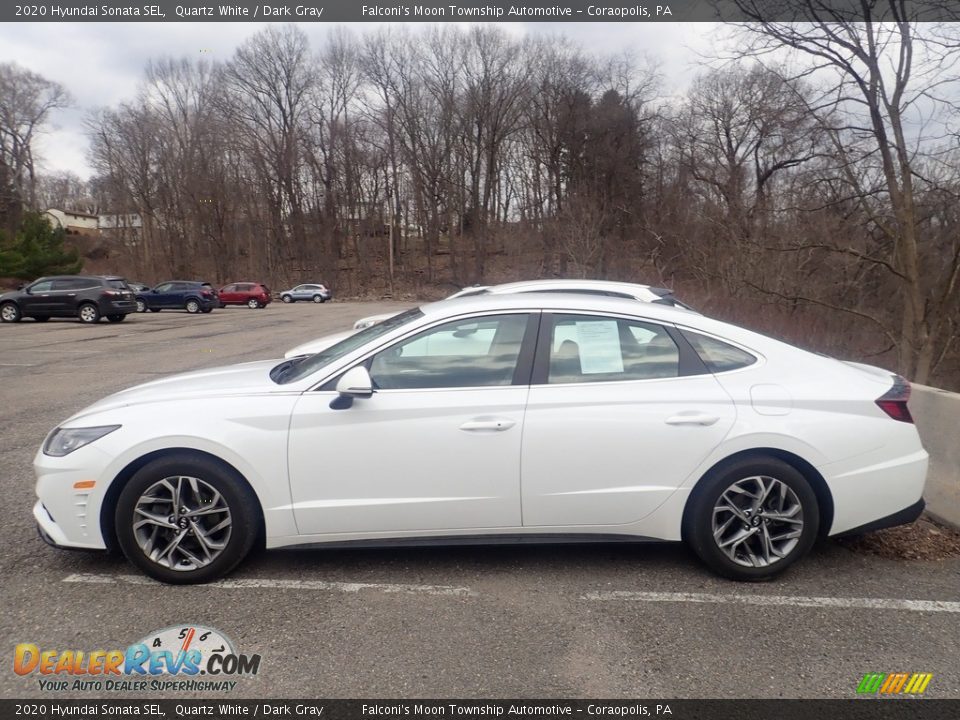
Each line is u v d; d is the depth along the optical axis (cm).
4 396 866
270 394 333
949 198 924
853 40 878
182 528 325
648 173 3769
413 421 323
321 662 268
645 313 348
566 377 334
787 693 249
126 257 5953
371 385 319
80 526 326
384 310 3403
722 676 260
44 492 326
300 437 322
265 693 250
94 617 300
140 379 1007
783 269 1252
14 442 618
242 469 321
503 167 5162
